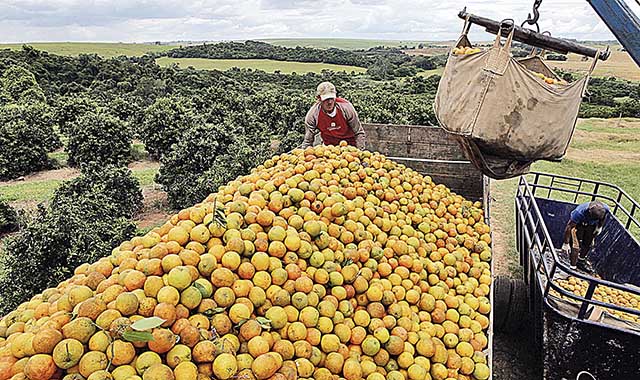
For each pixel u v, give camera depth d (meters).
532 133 3.78
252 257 2.91
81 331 2.12
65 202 10.20
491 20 3.97
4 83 45.47
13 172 21.34
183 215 3.21
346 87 44.66
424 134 8.52
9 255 7.82
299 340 2.73
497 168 4.17
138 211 14.98
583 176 16.31
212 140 15.69
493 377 5.54
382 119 20.55
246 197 3.73
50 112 28.30
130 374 2.11
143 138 22.70
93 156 21.42
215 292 2.63
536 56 5.36
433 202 5.03
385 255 3.80
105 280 2.60
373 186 4.65
